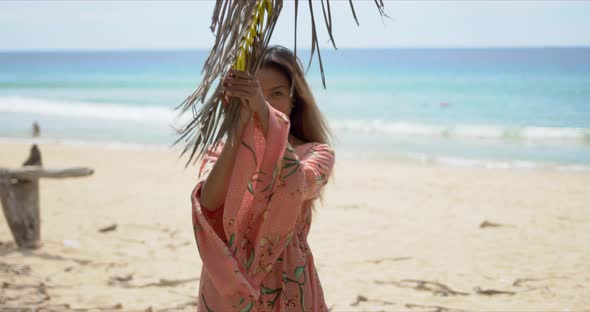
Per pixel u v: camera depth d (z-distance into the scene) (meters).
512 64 78.56
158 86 53.38
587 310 5.25
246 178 2.04
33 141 20.39
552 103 29.27
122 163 15.18
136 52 192.75
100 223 8.64
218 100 2.03
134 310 5.04
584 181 12.72
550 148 18.23
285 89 2.38
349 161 16.09
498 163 15.73
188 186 12.04
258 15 1.97
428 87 45.34
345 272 6.48
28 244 7.04
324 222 9.02
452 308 5.29
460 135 21.61
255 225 2.15
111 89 49.94
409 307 5.31
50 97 40.91
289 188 2.10
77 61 125.50
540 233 8.27
